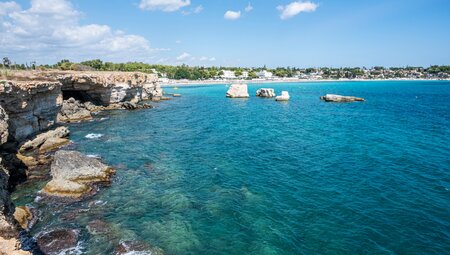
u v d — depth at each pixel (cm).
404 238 1656
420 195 2173
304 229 1753
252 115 6200
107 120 5378
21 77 4300
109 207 2014
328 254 1530
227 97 10494
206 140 3894
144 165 2862
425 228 1750
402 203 2056
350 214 1916
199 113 6456
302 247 1588
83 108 5772
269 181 2473
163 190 2295
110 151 3312
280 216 1900
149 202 2094
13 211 1792
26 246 1574
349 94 11981
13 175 2411
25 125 3328
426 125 4862
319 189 2303
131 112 6456
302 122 5300
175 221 1848
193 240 1655
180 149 3447
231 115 6194
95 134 4175
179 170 2736
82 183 2312
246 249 1574
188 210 1986
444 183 2380
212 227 1781
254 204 2061
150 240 1652
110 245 1602
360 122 5219
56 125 4303
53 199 2098
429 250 1554
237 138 4012
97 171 2428
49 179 2464
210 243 1628
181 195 2197
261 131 4494
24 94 3241
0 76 4047
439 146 3475
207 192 2264
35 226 1775
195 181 2480
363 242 1625
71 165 2391
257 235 1697
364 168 2753
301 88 16712
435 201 2078
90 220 1848
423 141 3738
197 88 16112
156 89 10150
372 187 2325
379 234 1695
